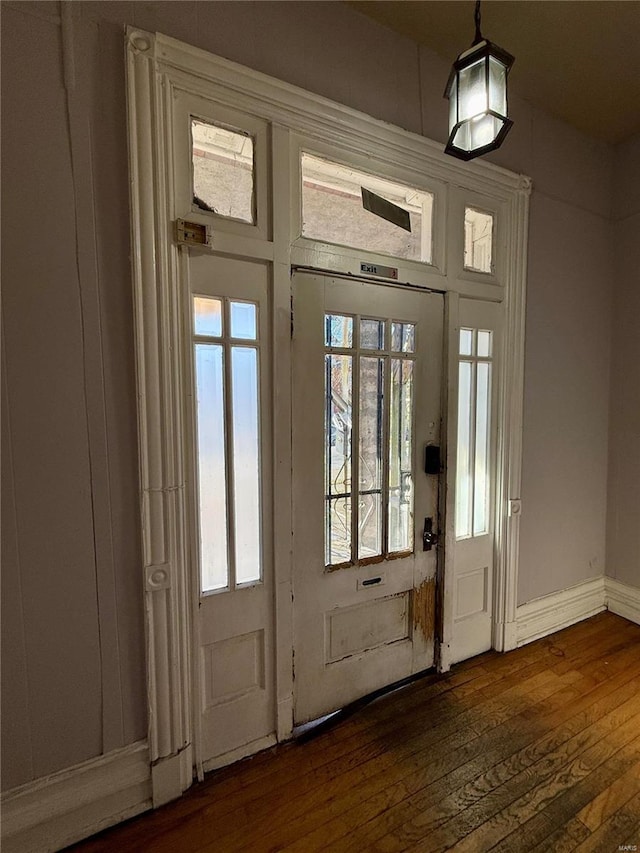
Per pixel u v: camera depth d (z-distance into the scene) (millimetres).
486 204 2113
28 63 1182
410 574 2025
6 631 1242
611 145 2611
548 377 2426
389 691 2012
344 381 1799
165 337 1387
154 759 1439
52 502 1288
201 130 1464
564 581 2611
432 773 1570
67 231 1260
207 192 1480
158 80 1324
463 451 2182
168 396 1404
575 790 1494
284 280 1598
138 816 1420
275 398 1604
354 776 1561
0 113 1158
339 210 1758
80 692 1351
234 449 1574
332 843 1324
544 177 2312
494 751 1667
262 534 1636
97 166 1283
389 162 1811
